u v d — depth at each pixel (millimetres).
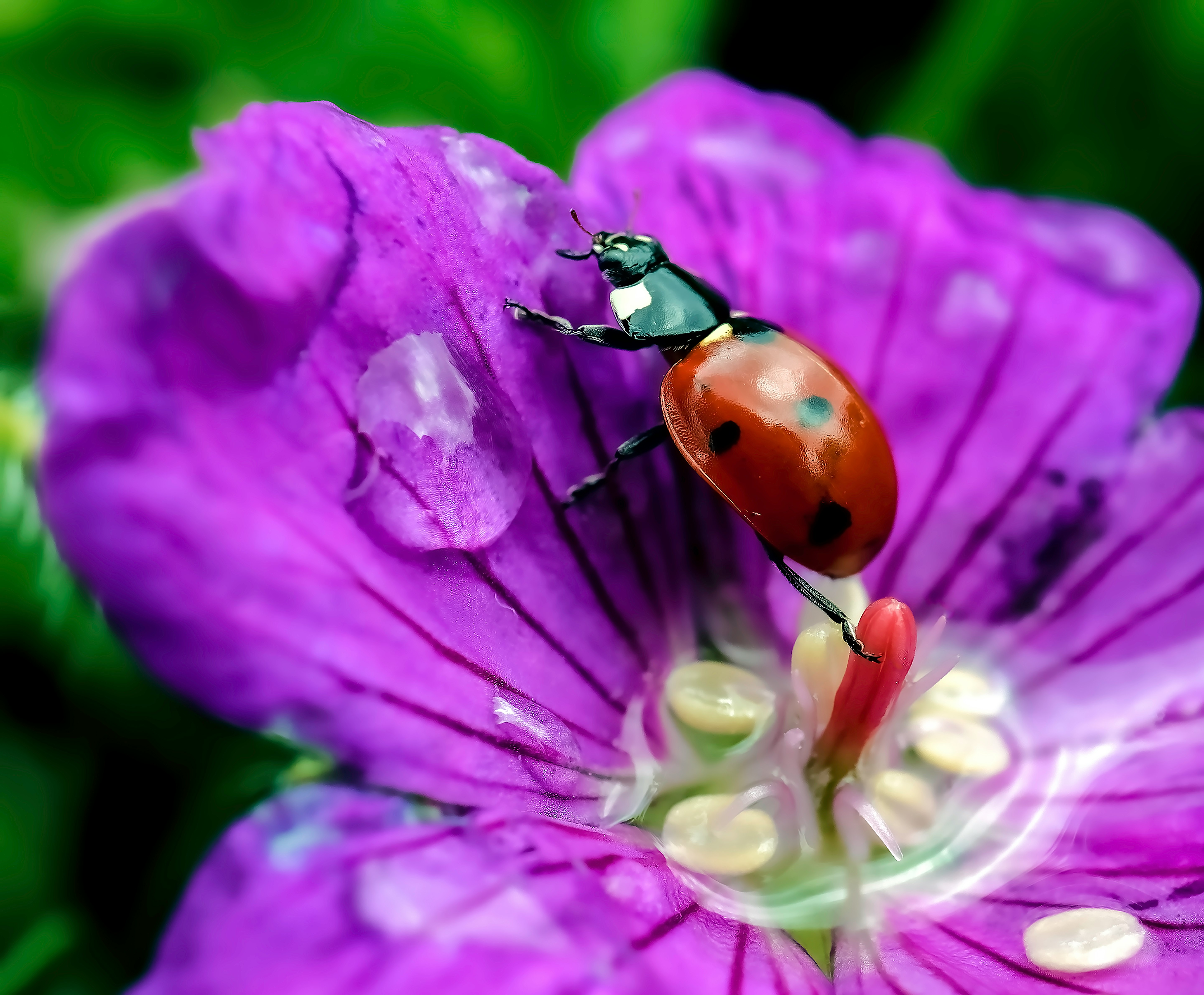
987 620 67
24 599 70
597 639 63
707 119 66
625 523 64
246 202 55
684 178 66
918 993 61
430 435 58
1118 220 67
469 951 54
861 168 67
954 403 67
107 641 69
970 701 67
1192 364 76
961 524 67
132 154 76
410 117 77
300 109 57
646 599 64
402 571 57
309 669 55
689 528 65
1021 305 67
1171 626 66
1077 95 78
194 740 71
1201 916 61
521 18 78
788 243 66
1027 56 78
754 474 61
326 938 54
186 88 77
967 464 67
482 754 58
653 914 59
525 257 61
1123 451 67
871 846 65
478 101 77
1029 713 66
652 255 63
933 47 79
